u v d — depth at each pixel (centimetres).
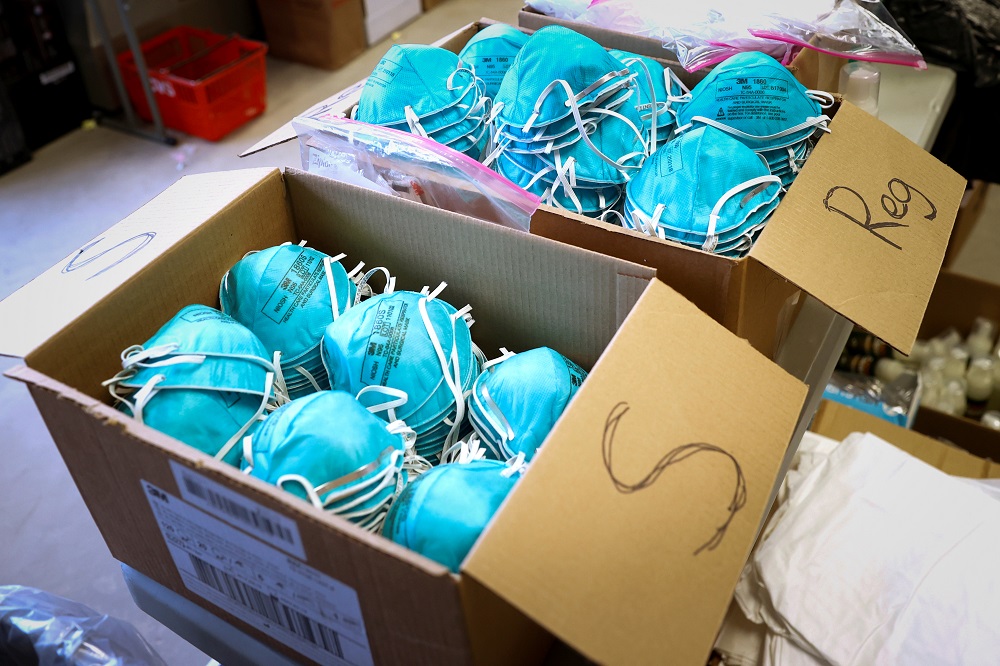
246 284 102
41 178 299
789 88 110
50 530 196
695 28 141
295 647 81
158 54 327
